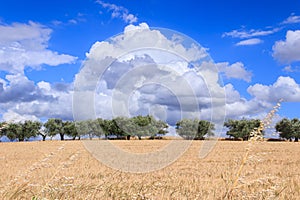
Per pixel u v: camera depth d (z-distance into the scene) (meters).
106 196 6.70
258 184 8.46
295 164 17.66
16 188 5.94
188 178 11.77
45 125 67.25
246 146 5.87
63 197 5.96
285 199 7.44
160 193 7.63
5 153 29.25
